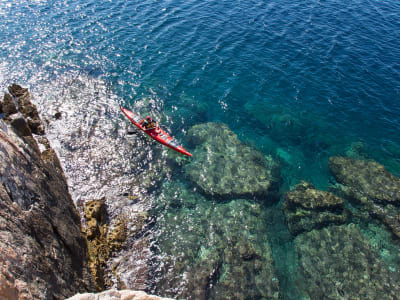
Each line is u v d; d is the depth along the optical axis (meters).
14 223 10.31
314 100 24.81
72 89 24.91
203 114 23.73
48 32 31.94
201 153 20.70
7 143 13.26
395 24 33.66
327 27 33.12
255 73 27.34
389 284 14.30
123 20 34.28
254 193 18.33
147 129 21.28
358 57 28.67
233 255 15.39
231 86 26.14
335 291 14.20
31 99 23.50
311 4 38.06
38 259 10.27
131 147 20.56
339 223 16.86
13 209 10.73
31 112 21.27
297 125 22.97
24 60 27.91
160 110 23.70
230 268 14.88
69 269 11.97
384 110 23.78
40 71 26.66
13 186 11.58
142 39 31.14
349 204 18.06
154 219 16.73
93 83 25.66
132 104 23.94
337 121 23.20
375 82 26.05
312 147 21.53
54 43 30.23
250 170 19.64
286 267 15.12
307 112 23.91
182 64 28.14
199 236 16.12
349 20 34.47
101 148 20.27
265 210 17.70
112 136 21.19
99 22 33.81
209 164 19.92
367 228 16.67
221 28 33.19
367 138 21.95
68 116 22.34
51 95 24.14
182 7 37.34
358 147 21.33
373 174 19.14
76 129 21.39
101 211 16.34
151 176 18.95
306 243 16.11
